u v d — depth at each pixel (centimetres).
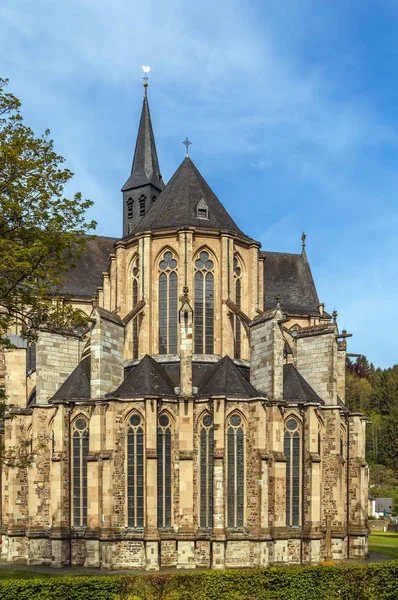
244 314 6150
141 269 6284
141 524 5256
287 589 3631
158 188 8775
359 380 17912
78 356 6312
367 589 3756
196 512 5359
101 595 3422
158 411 5403
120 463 5334
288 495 5662
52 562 5428
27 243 3809
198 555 5272
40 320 3953
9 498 5988
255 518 5300
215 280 6291
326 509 5909
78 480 5591
